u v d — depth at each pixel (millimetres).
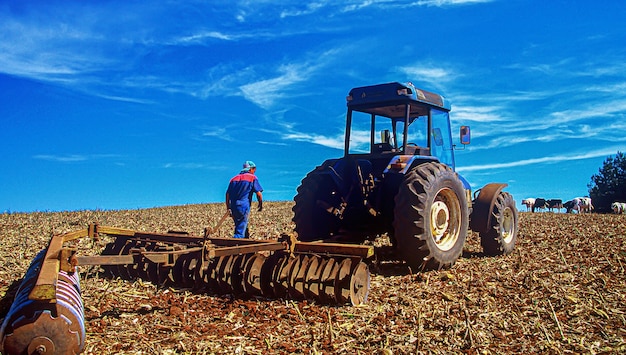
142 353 3695
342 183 6730
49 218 15180
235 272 5238
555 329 4078
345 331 4094
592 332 4004
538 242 8758
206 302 5035
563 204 25766
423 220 5965
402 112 7164
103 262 4184
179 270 5668
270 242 5262
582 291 5141
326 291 4789
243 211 7711
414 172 6199
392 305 4812
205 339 3973
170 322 4402
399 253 6121
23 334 3107
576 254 7234
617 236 8992
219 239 5723
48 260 3652
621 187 33969
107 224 13445
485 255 7738
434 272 6176
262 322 4387
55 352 3160
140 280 5840
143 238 6348
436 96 7285
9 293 5383
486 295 5070
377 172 6887
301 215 6750
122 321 4438
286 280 4984
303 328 4195
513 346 3748
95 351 3715
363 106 7055
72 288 3793
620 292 5090
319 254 5109
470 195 7879
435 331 4055
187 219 15367
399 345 3764
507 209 7930
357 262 4820
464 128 7957
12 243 9117
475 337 3900
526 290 5250
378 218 6797
